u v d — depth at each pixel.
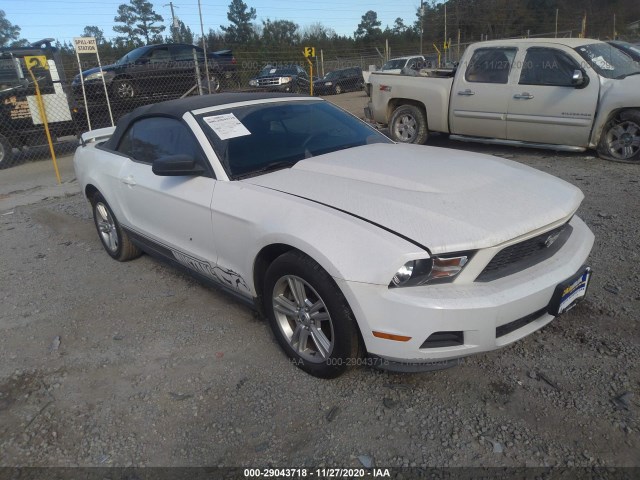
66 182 9.14
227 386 2.90
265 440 2.49
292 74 21.50
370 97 9.70
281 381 2.91
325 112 4.15
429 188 2.83
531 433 2.41
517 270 2.60
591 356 2.93
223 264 3.33
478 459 2.29
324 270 2.60
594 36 40.66
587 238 3.02
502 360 2.95
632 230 4.68
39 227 6.27
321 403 2.71
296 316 2.91
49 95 11.33
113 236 4.83
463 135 8.63
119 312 3.88
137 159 4.18
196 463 2.38
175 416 2.70
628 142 6.98
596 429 2.41
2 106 10.91
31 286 4.49
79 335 3.59
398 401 2.68
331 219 2.62
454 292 2.38
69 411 2.79
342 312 2.56
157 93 13.80
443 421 2.52
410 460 2.31
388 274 2.35
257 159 3.44
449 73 9.17
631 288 3.63
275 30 55.34
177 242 3.77
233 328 3.52
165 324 3.64
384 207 2.66
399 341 2.41
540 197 2.84
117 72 12.88
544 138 7.67
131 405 2.80
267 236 2.83
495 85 7.90
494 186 2.92
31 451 2.53
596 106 7.08
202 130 3.50
